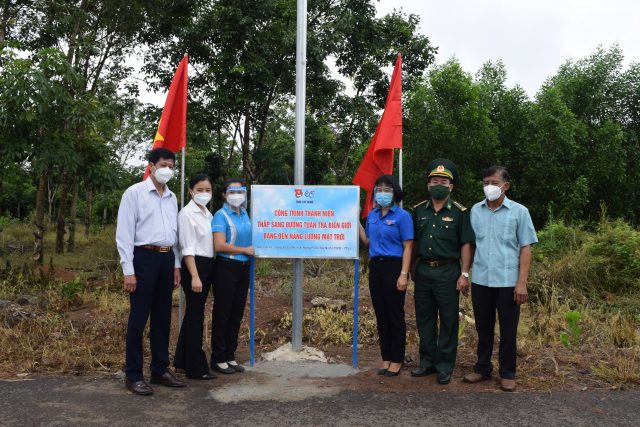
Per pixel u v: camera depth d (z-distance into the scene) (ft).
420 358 16.21
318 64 44.16
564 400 13.98
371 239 16.22
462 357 18.04
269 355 17.75
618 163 50.57
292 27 43.80
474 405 13.61
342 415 12.89
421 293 15.89
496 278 14.99
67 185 47.88
